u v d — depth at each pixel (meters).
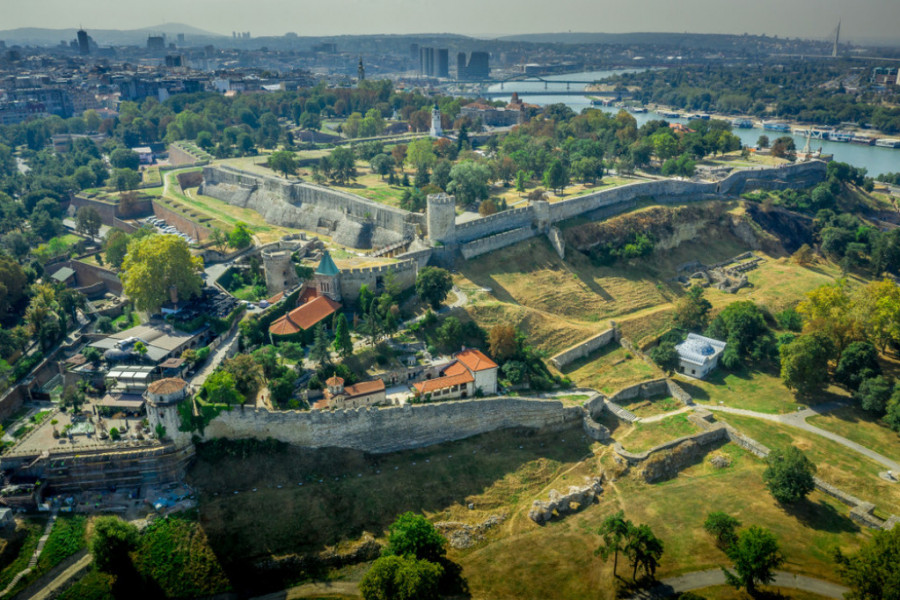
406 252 187.25
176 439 115.38
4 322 168.25
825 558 108.25
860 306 171.38
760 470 129.88
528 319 171.38
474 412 134.12
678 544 111.56
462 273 187.12
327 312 155.00
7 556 100.44
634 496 123.31
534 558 108.75
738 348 172.50
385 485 119.62
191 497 112.25
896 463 132.00
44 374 145.62
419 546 102.81
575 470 129.88
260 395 126.94
